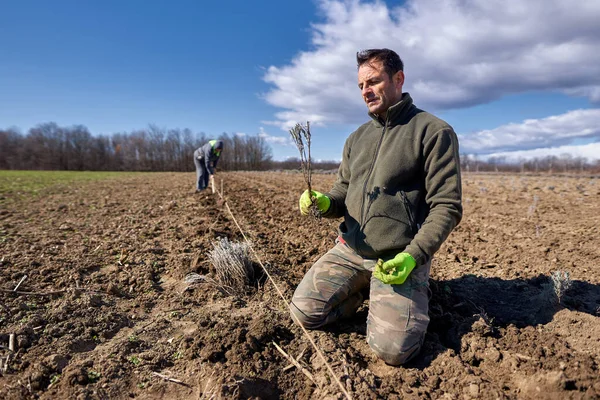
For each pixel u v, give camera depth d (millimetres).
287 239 4988
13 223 6035
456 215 2273
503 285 3344
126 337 2545
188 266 3803
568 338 2406
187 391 2051
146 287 3389
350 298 2764
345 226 2791
